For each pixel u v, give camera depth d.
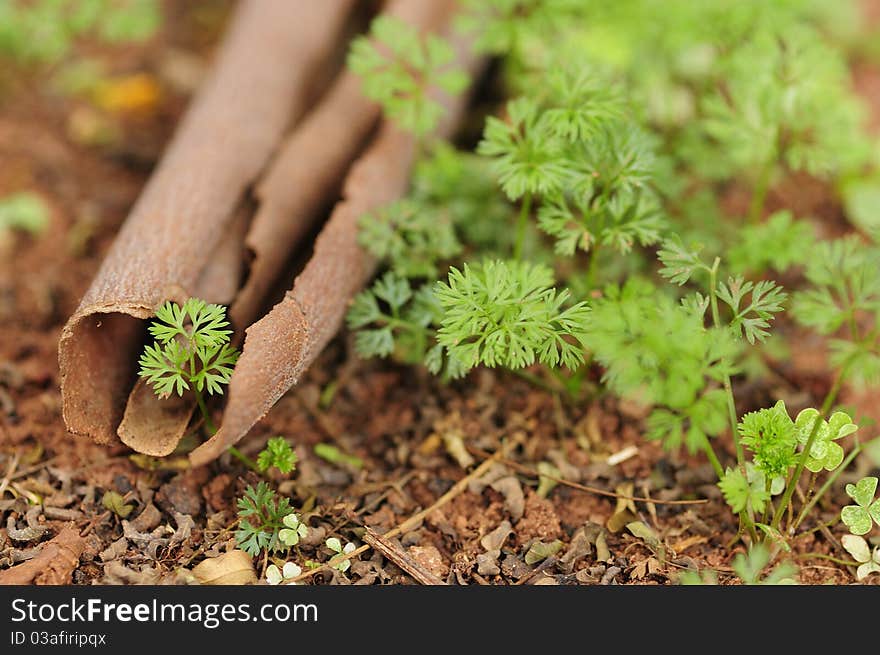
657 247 0.78
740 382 0.75
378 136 0.76
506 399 0.74
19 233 0.79
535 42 0.77
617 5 0.79
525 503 0.71
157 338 0.68
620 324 0.69
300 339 0.68
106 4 0.84
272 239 0.72
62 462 0.71
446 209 0.75
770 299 0.68
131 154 0.82
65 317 0.76
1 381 0.74
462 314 0.68
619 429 0.73
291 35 0.79
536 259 0.76
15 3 0.87
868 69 0.87
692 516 0.71
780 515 0.69
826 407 0.69
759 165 0.81
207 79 0.80
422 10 0.79
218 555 0.69
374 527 0.70
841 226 0.81
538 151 0.70
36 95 0.85
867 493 0.69
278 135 0.76
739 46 0.77
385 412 0.74
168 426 0.69
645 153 0.70
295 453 0.72
